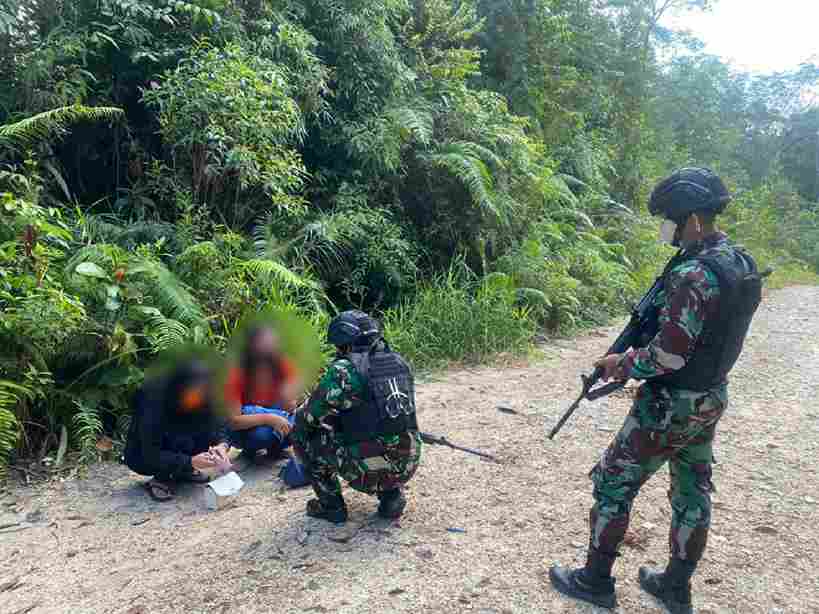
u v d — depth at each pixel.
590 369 6.80
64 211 5.77
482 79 11.83
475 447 4.41
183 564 2.94
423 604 2.57
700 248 2.30
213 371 3.73
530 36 12.06
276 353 4.20
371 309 7.73
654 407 2.33
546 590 2.67
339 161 8.08
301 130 6.79
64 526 3.33
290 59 7.12
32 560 3.00
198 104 5.81
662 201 2.34
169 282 4.86
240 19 6.79
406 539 3.11
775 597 2.65
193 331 4.67
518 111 11.93
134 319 4.59
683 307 2.17
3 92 5.74
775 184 28.09
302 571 2.83
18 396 3.96
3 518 3.40
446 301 7.24
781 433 4.81
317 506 3.30
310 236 6.86
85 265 4.36
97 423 4.20
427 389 5.93
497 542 3.09
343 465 3.08
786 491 3.74
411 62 9.19
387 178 8.17
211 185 6.54
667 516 3.38
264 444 4.04
